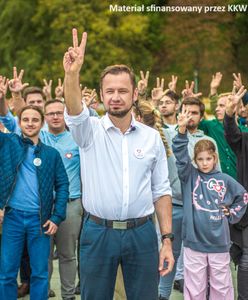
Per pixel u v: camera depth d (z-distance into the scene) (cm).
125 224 475
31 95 833
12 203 652
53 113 726
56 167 673
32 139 664
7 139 659
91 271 478
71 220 713
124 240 474
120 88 462
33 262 657
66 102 456
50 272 734
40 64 4400
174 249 715
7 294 656
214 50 4341
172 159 715
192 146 748
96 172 473
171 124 840
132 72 473
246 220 650
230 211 642
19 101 811
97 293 479
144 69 4375
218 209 642
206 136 761
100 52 4294
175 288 790
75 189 718
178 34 4394
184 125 643
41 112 667
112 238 474
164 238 488
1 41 4566
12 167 652
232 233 657
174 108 836
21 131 675
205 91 4319
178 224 717
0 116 748
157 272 488
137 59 4412
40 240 655
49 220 660
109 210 471
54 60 4303
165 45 4438
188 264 651
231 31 4328
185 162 646
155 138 486
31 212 653
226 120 659
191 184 652
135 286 483
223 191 645
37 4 4528
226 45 4328
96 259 477
